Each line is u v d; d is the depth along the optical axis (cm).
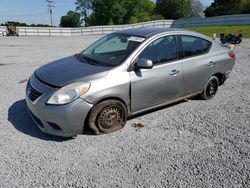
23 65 1043
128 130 458
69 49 1730
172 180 335
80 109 395
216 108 570
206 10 7744
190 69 531
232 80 806
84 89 396
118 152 393
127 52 459
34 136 430
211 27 4316
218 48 608
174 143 422
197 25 4875
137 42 474
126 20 8069
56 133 402
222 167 363
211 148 411
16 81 762
